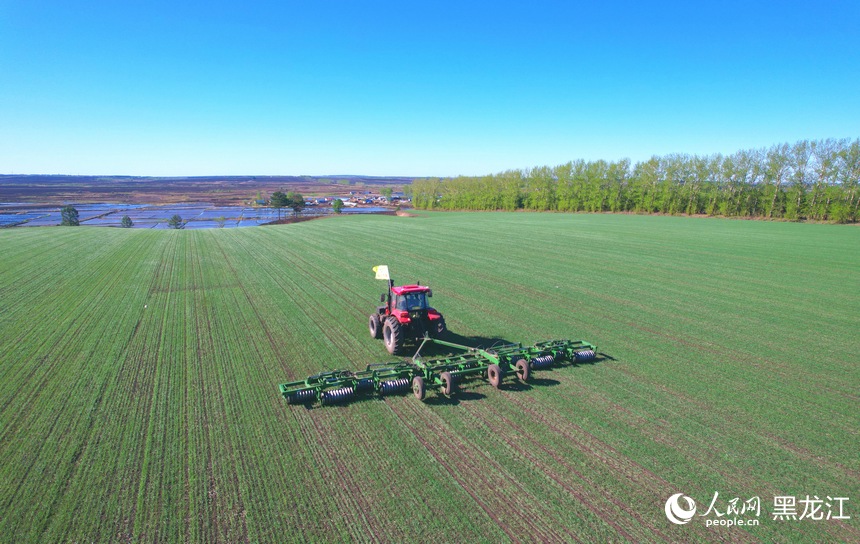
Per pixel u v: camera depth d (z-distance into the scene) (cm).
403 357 1202
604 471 730
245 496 666
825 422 888
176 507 642
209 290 1942
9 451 768
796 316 1598
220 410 914
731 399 980
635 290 1977
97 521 614
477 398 979
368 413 910
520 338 1363
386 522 615
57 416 883
